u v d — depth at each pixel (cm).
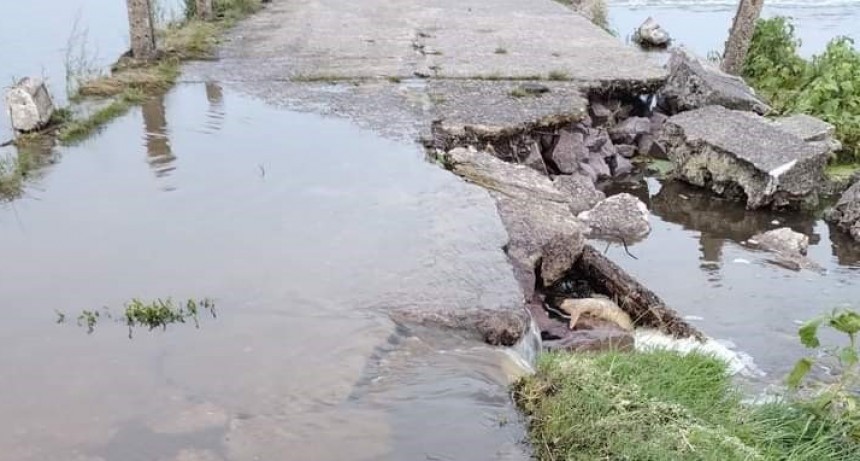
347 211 570
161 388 366
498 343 412
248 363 385
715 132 857
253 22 1278
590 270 569
